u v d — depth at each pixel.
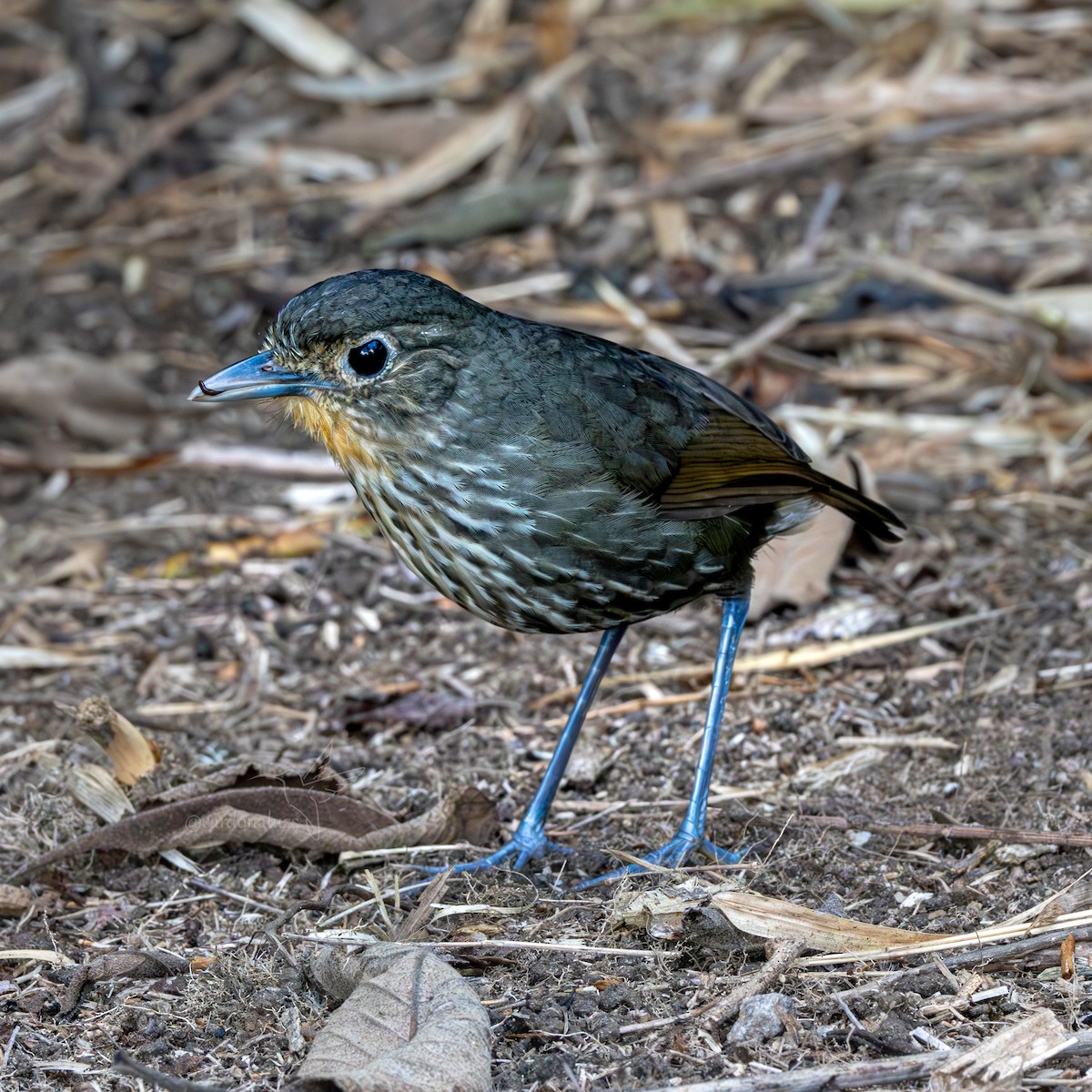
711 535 8.59
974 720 10.00
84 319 15.16
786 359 13.94
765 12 18.45
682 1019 7.30
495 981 7.68
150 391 14.12
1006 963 7.61
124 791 9.27
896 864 8.63
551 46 17.77
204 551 12.57
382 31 18.38
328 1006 7.59
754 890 8.40
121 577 12.30
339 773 9.88
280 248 15.95
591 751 9.95
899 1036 7.13
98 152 17.31
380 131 17.06
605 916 8.20
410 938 8.08
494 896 8.45
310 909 8.49
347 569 12.21
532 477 8.07
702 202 16.05
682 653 11.13
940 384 13.82
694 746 10.01
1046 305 14.21
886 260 14.64
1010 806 9.05
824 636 11.09
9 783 9.80
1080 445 13.14
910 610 11.32
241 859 8.98
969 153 16.42
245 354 14.73
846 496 9.14
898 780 9.49
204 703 10.86
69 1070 7.24
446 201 16.38
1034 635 10.83
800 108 17.00
